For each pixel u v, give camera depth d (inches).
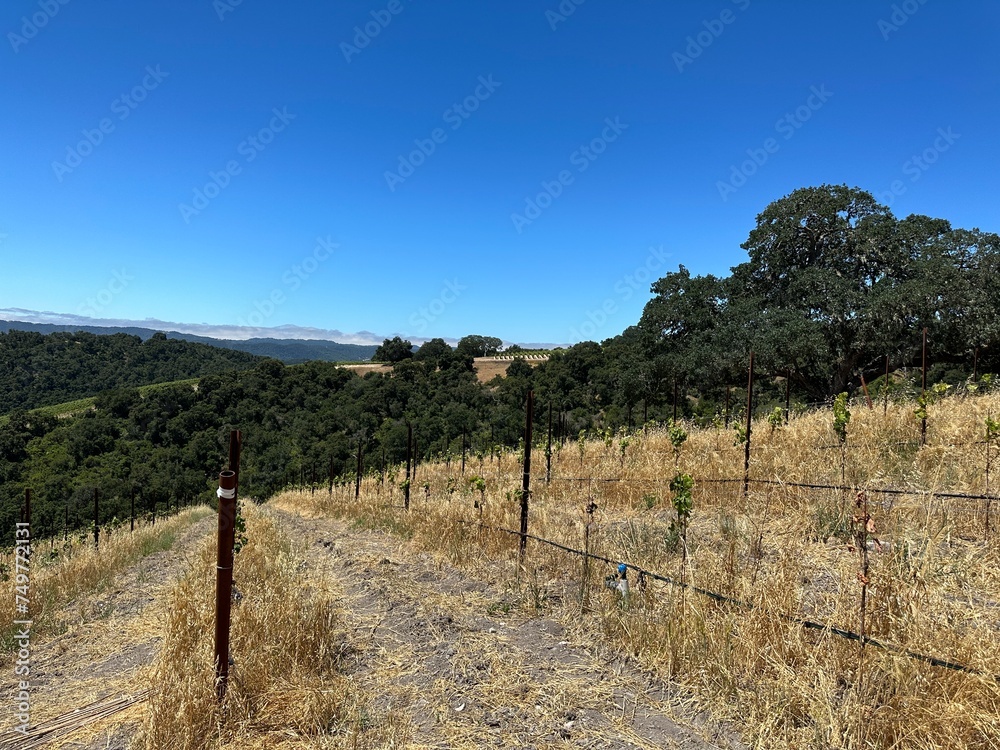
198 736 116.6
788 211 830.5
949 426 278.7
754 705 113.2
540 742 112.4
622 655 144.3
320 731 120.0
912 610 113.3
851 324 698.8
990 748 88.2
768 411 522.3
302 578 237.5
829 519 196.1
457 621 179.6
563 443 585.9
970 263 712.4
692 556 185.6
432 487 578.6
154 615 233.8
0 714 148.8
